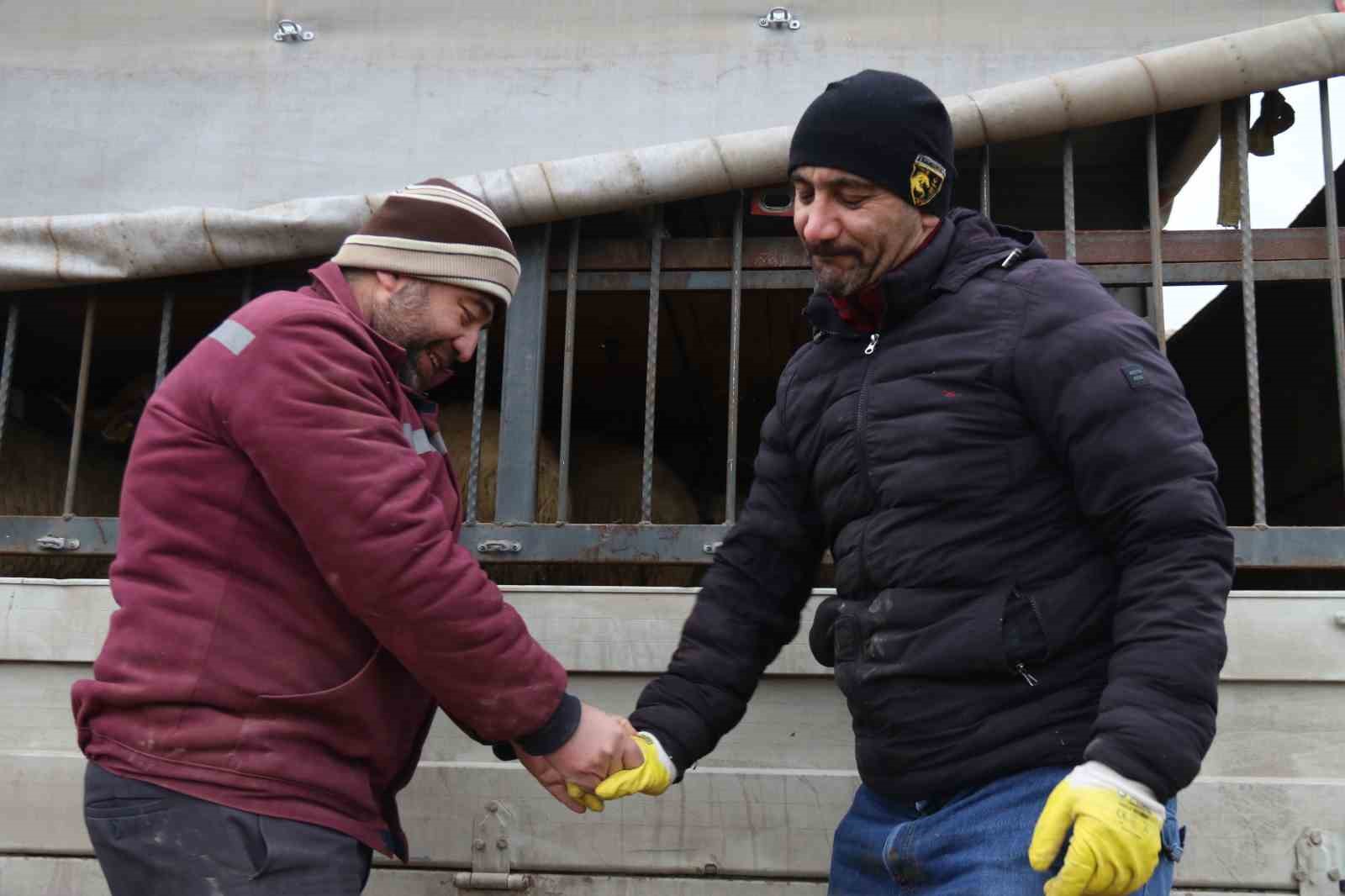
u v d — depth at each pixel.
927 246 1.89
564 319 3.66
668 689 2.10
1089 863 1.48
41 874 2.65
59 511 3.77
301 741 1.75
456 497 2.04
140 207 3.13
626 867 2.60
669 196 2.87
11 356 3.10
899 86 1.86
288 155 3.12
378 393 1.87
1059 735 1.71
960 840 1.73
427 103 3.12
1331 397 3.68
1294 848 2.42
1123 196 3.55
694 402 4.48
